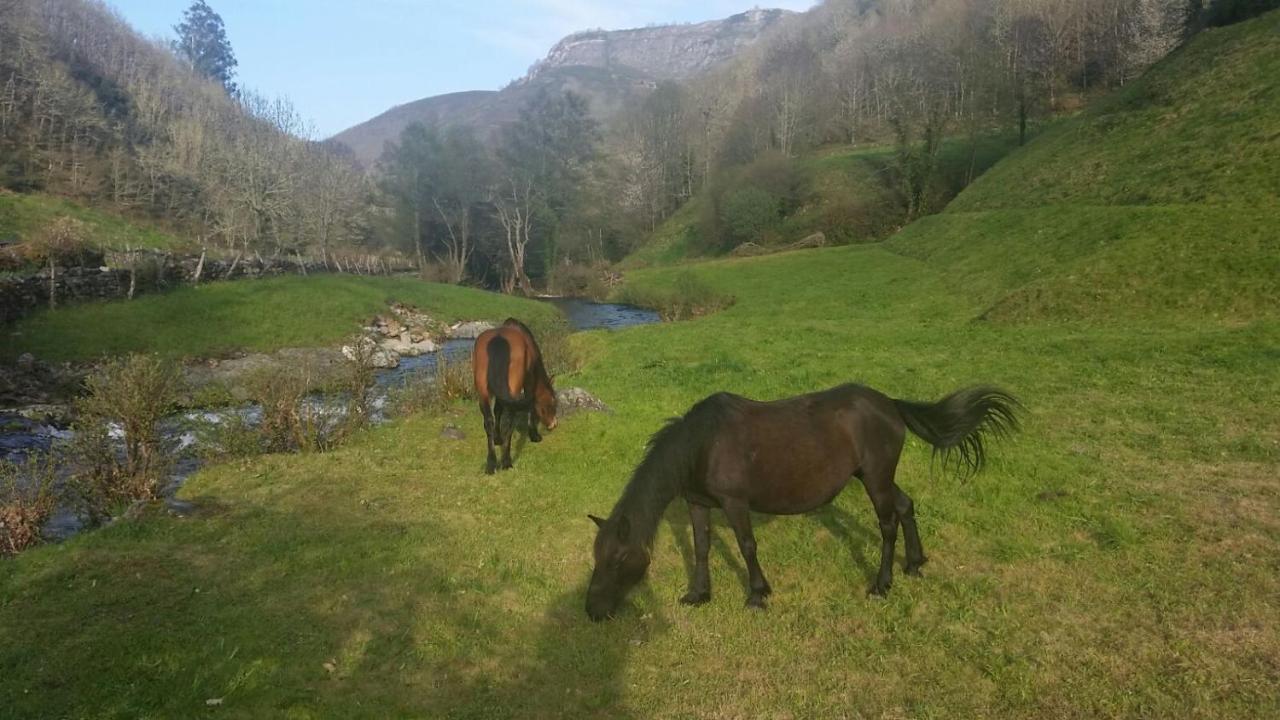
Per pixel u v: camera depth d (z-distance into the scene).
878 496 5.97
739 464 5.54
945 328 22.38
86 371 19.97
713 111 104.88
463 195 75.00
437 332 33.44
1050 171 38.47
